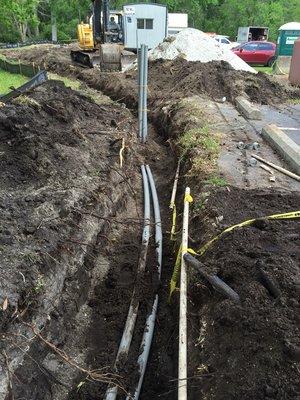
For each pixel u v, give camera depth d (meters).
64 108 8.77
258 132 9.48
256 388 3.15
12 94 10.04
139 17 22.75
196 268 4.62
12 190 5.93
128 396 4.15
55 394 4.18
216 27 52.56
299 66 16.66
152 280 5.70
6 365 3.63
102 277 5.84
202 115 10.38
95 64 20.33
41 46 32.28
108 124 10.01
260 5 49.56
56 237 5.18
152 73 16.16
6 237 4.82
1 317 3.86
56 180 6.44
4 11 40.09
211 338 3.94
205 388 3.57
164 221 7.15
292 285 3.87
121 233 6.80
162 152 10.25
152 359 4.65
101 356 4.69
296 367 3.17
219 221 5.39
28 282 4.34
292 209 5.64
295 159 7.23
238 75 14.77
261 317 3.63
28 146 6.74
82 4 47.03
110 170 7.62
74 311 5.03
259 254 4.51
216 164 7.32
